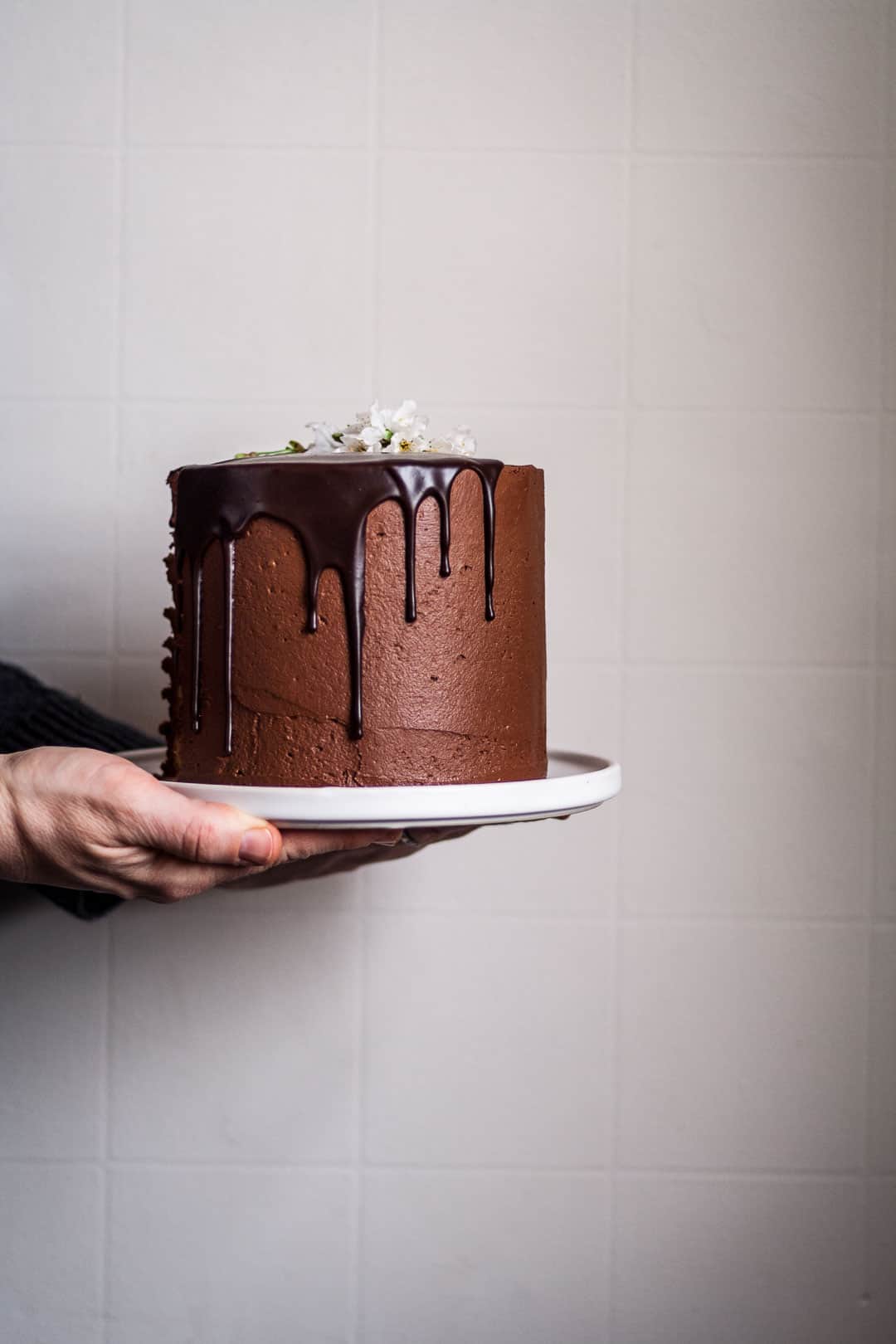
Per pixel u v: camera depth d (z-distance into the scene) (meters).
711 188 1.04
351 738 0.76
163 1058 1.05
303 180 1.04
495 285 1.04
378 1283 1.06
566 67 1.03
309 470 0.76
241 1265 1.06
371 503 0.75
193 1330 1.06
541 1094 1.05
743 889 1.05
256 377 1.04
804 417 1.04
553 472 1.04
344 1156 1.05
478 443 1.04
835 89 1.03
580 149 1.03
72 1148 1.06
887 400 1.04
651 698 1.04
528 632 0.80
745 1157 1.05
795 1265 1.05
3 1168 1.05
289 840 0.75
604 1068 1.05
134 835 0.73
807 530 1.04
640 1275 1.05
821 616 1.04
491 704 0.78
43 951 1.05
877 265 1.04
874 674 1.04
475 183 1.04
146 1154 1.06
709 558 1.04
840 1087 1.05
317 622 0.76
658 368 1.04
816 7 1.03
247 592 0.77
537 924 1.05
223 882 0.79
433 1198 1.05
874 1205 1.05
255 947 1.05
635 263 1.04
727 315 1.04
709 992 1.05
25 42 1.03
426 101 1.03
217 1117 1.05
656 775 1.05
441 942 1.05
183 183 1.04
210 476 0.78
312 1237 1.06
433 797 0.72
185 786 0.75
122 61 1.04
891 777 1.05
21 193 1.04
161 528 1.05
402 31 1.03
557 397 1.04
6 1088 1.05
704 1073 1.05
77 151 1.04
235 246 1.04
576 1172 1.05
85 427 1.04
